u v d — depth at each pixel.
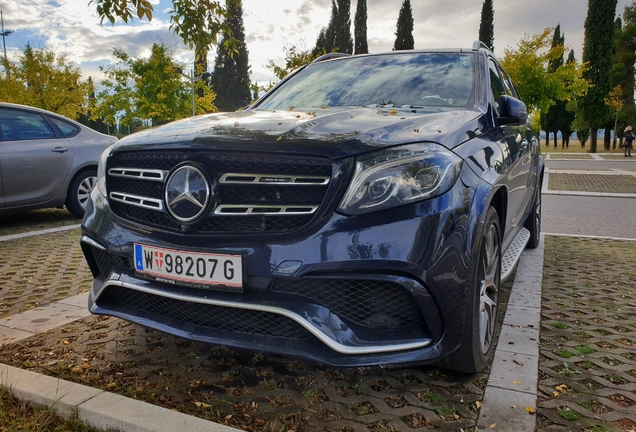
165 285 2.25
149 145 2.28
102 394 2.13
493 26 48.75
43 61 30.56
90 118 36.53
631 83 41.75
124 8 3.83
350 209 1.96
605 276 4.24
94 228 2.52
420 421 2.03
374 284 2.00
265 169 2.05
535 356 2.57
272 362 2.59
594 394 2.22
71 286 4.05
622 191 11.68
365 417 2.07
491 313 2.51
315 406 2.16
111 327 3.08
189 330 2.23
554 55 28.27
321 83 3.64
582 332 2.96
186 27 4.35
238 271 2.04
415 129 2.24
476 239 2.11
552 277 4.20
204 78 34.91
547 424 1.98
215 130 2.24
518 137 3.54
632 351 2.69
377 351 1.97
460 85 3.26
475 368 2.28
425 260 1.94
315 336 2.03
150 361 2.61
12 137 6.46
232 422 2.03
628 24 41.16
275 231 2.04
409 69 3.53
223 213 2.08
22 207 6.52
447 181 2.05
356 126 2.22
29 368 2.51
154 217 2.30
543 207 9.19
